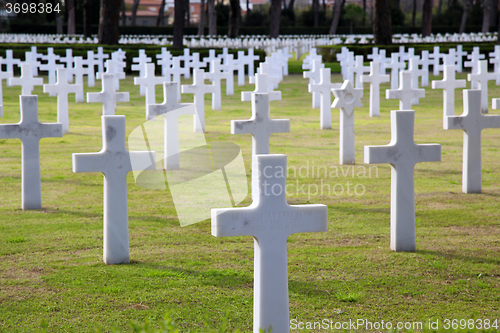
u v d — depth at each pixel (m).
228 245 5.02
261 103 6.68
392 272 4.32
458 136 11.13
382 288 4.03
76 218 5.81
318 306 3.73
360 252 4.80
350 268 4.41
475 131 6.73
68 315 3.58
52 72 18.28
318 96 15.66
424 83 20.58
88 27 41.53
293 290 3.98
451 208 6.21
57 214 5.95
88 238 5.16
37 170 6.11
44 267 4.41
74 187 7.19
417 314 3.62
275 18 40.44
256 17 73.06
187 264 4.52
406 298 3.87
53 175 7.86
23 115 5.95
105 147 4.36
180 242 5.09
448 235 5.27
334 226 5.58
